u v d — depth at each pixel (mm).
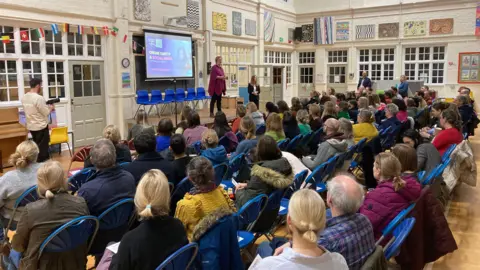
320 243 1841
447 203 4891
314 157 4812
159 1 10055
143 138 3244
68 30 7676
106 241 2686
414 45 14742
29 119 5914
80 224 2297
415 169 2975
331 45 16109
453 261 3385
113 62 8898
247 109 6520
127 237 1822
